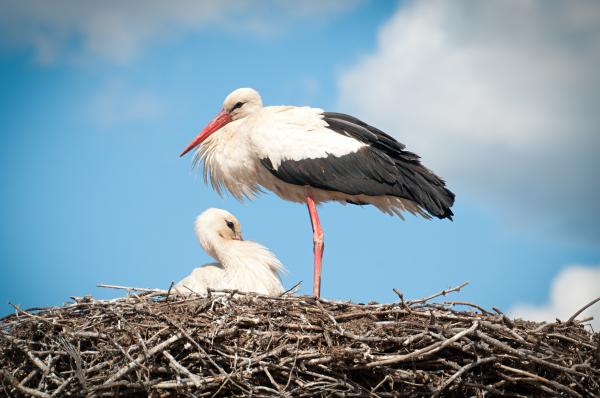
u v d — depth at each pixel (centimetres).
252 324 1242
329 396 1198
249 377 1196
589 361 1218
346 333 1201
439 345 1164
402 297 1238
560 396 1186
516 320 1289
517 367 1216
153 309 1277
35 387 1211
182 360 1208
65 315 1277
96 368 1184
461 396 1225
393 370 1189
